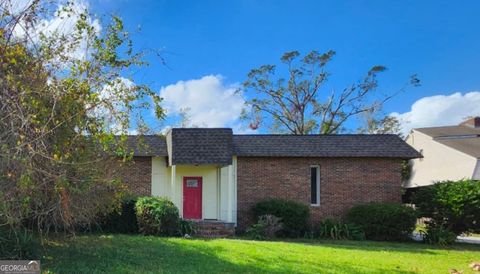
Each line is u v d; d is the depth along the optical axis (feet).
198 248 40.70
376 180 72.59
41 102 24.47
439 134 124.77
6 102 23.11
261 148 72.59
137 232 56.03
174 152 67.46
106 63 28.53
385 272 34.19
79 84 27.04
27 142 22.49
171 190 70.90
